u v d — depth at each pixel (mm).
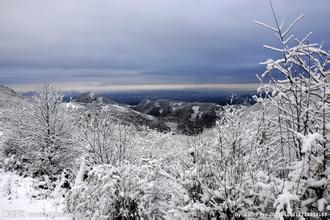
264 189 4828
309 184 4523
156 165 6672
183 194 5461
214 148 5992
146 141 12391
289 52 4984
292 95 5367
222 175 5238
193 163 5953
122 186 6160
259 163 5398
